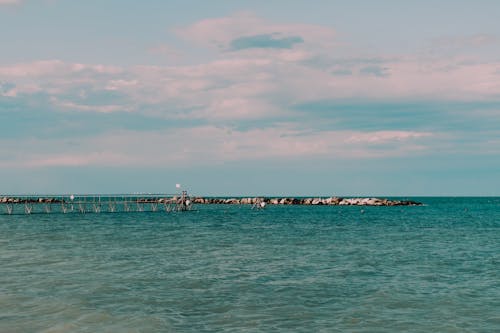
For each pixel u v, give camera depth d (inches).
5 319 616.7
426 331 581.0
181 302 716.7
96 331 569.6
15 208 5177.2
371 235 1855.3
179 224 2532.0
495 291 799.1
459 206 6102.4
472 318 637.3
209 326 595.8
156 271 979.3
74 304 693.9
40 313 645.3
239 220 2935.5
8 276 912.9
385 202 6402.6
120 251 1311.5
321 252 1302.9
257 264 1080.8
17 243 1520.7
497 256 1229.7
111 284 842.2
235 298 744.3
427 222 2738.7
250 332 572.7
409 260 1154.7
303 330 581.9
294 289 812.0
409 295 768.3
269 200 6737.2
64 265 1051.9
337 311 669.9
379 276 936.3
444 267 1047.6
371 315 650.2
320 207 5629.9
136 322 607.8
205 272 970.7
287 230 2112.5
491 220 2952.8
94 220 2903.5
